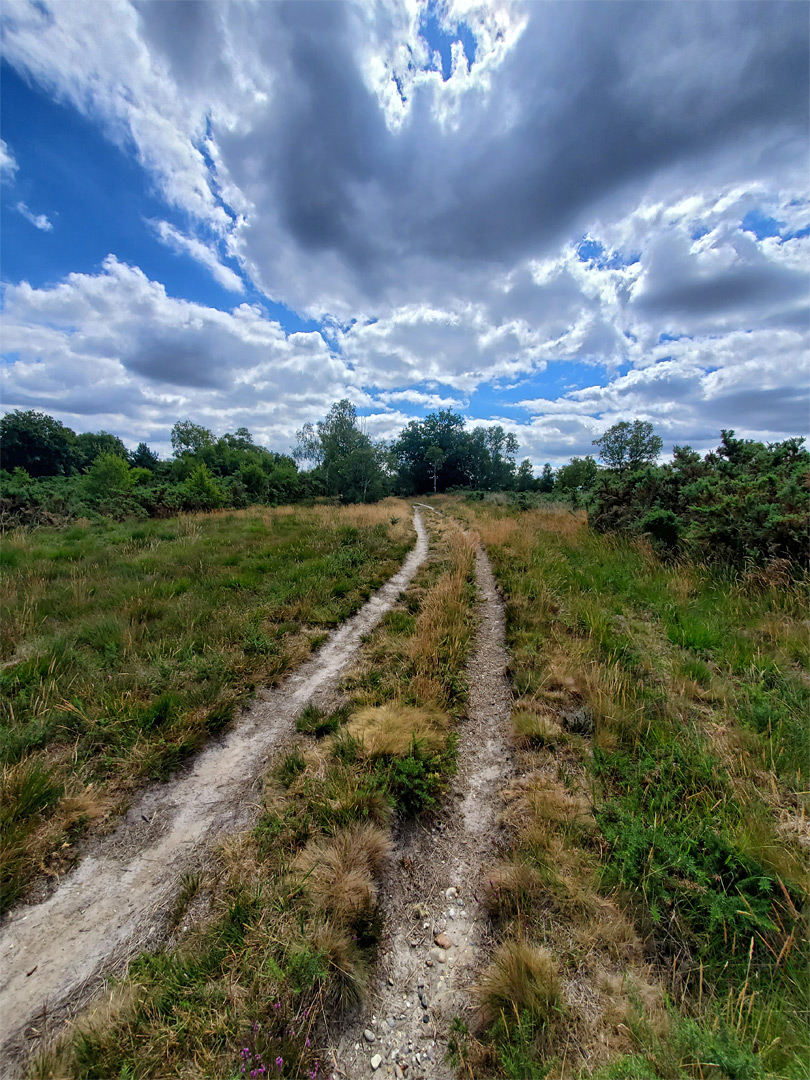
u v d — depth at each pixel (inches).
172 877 91.7
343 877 86.5
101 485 718.5
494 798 115.9
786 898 78.4
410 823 108.0
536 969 71.0
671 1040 62.0
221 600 242.2
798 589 215.6
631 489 436.1
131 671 159.0
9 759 114.1
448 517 810.8
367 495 1427.2
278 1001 68.5
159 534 451.2
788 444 335.9
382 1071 64.1
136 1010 67.1
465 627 218.4
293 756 124.2
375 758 122.5
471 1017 70.3
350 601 262.2
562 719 142.9
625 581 270.2
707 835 90.6
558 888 85.4
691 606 223.5
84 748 123.6
